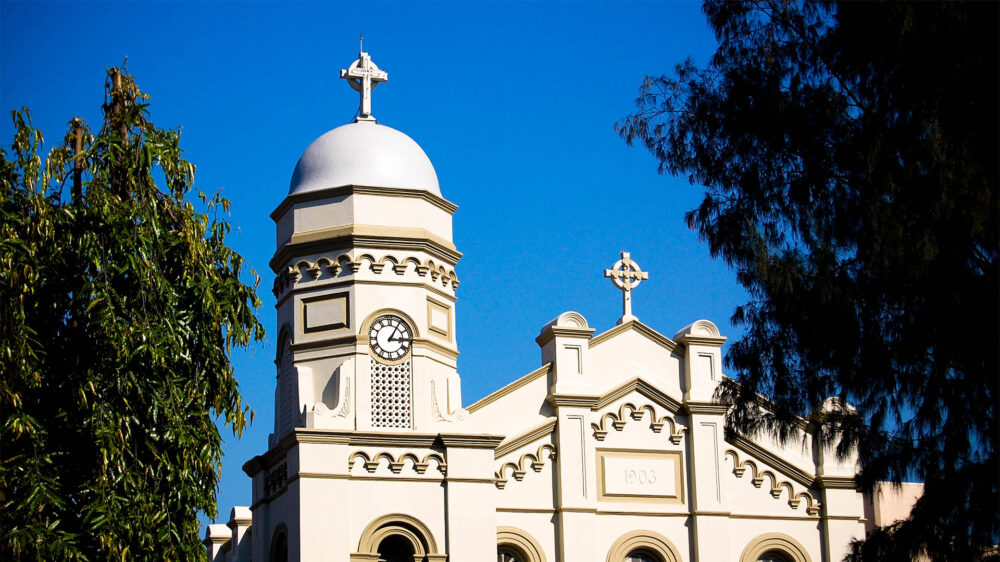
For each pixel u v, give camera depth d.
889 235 25.23
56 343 23.19
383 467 32.91
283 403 34.81
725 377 29.50
